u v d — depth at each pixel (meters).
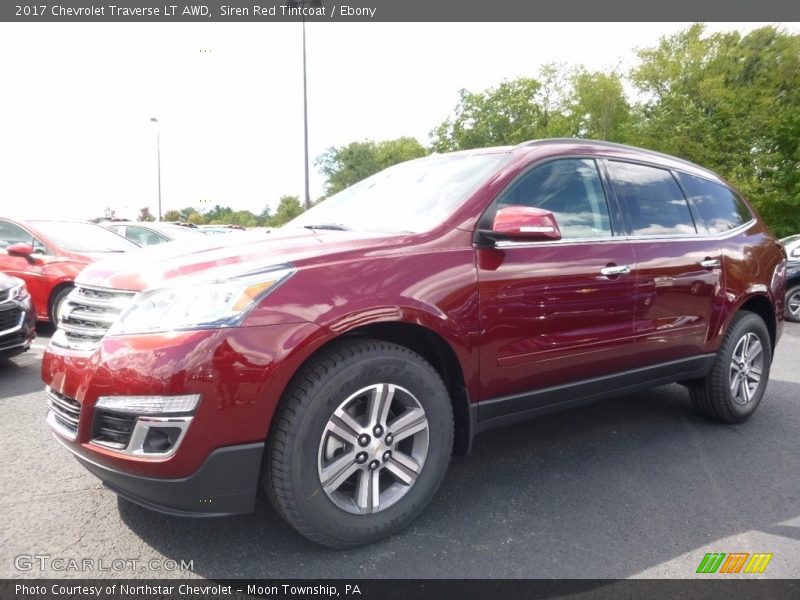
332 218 3.21
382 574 2.11
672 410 4.16
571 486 2.87
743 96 22.08
